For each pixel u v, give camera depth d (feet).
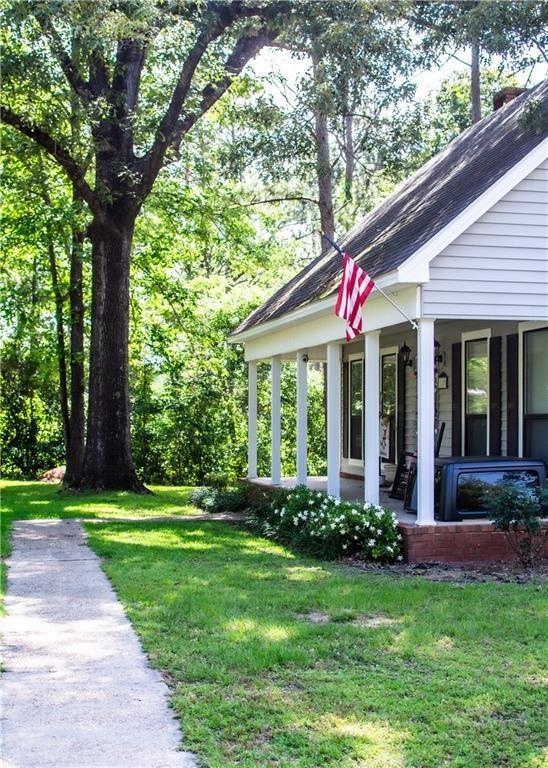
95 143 55.47
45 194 67.97
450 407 49.75
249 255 84.28
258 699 18.25
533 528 33.04
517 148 38.04
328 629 23.58
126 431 63.67
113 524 47.01
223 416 93.45
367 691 18.71
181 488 75.77
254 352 61.57
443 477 36.70
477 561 35.12
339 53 54.24
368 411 39.42
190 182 78.79
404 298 36.04
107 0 45.98
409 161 82.64
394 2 49.39
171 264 86.84
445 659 21.04
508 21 43.68
